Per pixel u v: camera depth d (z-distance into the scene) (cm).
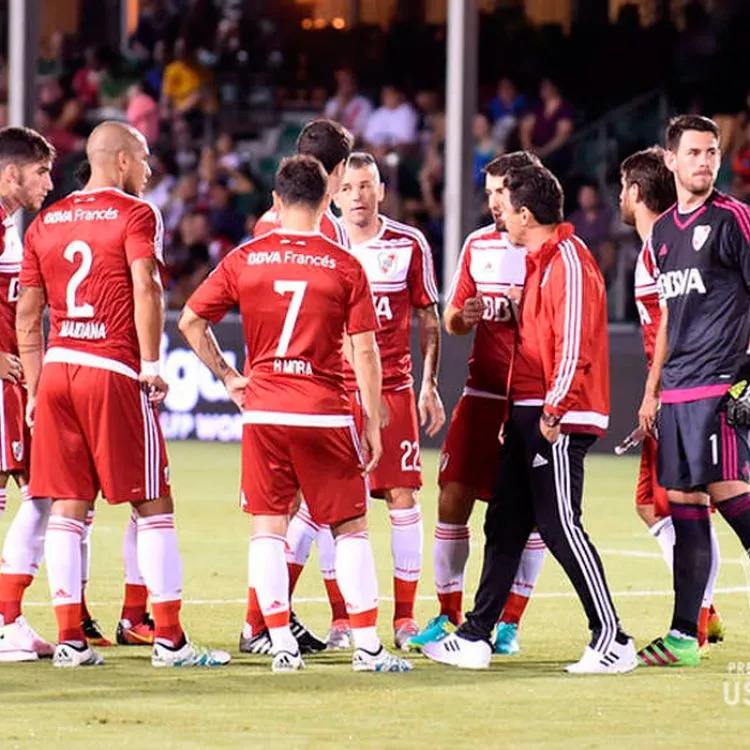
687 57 6131
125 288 1936
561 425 1922
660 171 2098
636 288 2123
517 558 1973
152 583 1953
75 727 1627
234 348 4778
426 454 4612
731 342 1956
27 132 2092
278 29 6706
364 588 1917
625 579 2703
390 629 2256
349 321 1884
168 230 6022
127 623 2130
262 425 1883
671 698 1788
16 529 2027
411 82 6512
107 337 1936
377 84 6612
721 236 1947
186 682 1856
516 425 1950
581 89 6312
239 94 6581
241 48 6619
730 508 1969
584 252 1938
